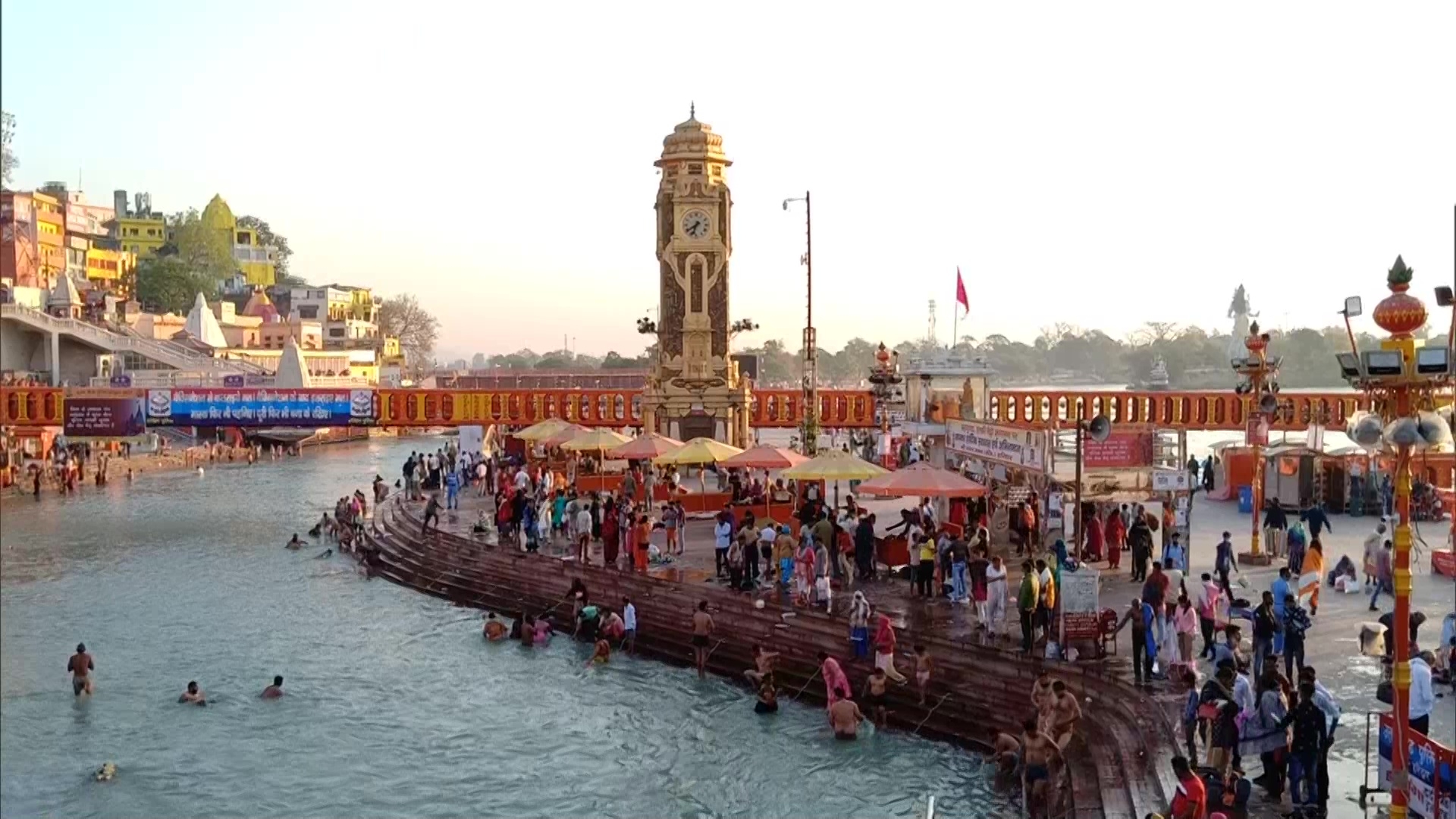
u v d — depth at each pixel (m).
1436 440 14.99
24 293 104.31
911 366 43.62
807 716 27.33
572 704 28.98
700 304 56.00
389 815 22.98
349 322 176.00
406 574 44.12
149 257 169.75
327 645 35.34
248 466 96.69
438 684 31.05
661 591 34.59
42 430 80.69
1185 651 23.80
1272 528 36.66
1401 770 15.34
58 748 26.80
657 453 44.41
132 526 61.12
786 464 40.62
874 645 27.70
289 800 23.80
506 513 43.06
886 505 49.38
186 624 38.38
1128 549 35.97
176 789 24.36
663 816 22.52
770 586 33.53
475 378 129.25
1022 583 26.06
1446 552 33.91
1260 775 19.62
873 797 22.69
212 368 106.56
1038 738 21.34
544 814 22.88
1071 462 33.50
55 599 42.50
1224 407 71.94
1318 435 51.84
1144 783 19.78
